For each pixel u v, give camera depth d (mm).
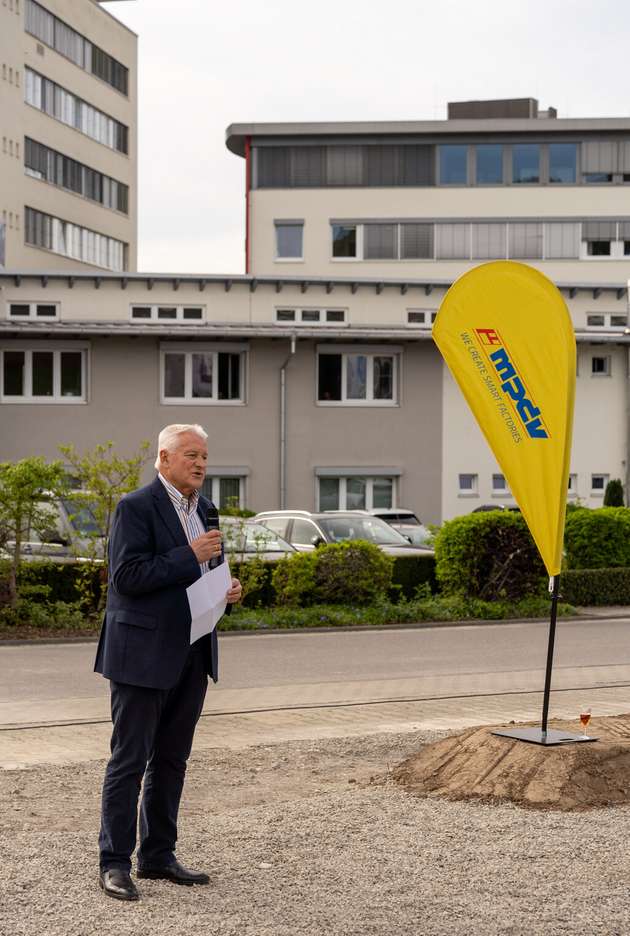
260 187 57500
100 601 18500
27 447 35469
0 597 18031
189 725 5773
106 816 5520
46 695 12219
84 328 34531
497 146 57812
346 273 57562
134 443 35719
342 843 6336
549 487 8172
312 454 36438
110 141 59438
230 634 18234
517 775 7473
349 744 9094
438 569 20938
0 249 44562
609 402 37719
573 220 57938
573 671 14148
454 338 8469
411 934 4988
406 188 57594
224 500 36344
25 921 5020
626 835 6520
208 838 6414
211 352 36094
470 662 15062
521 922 5168
